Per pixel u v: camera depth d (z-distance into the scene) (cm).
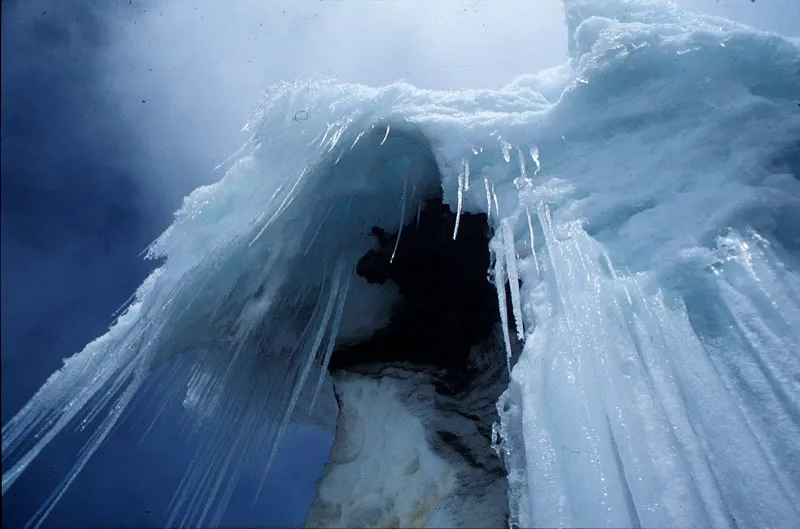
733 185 607
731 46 691
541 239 601
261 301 787
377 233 786
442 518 536
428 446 620
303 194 750
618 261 590
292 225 767
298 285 828
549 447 445
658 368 497
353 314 844
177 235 830
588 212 616
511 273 561
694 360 506
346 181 757
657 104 686
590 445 437
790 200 588
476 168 675
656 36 720
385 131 721
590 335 509
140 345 775
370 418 711
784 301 528
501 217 630
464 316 723
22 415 727
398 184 775
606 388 475
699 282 556
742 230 576
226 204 823
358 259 814
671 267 567
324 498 666
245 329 784
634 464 430
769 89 682
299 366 866
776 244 571
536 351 509
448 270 730
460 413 658
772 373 492
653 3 843
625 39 723
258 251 776
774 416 468
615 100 700
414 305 783
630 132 683
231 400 866
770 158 620
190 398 879
